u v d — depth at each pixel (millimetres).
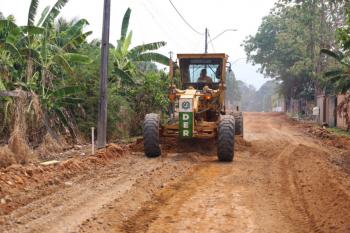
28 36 18797
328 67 42031
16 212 7852
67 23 23906
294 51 54875
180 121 14430
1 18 18719
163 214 8094
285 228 7391
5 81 17719
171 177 11336
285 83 61688
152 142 14344
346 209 8047
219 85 16234
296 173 12078
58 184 10195
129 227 7328
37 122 17109
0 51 17672
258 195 9594
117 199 8812
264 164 13664
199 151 15656
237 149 16609
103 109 16359
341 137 24297
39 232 6844
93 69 21547
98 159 13281
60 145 17844
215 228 7344
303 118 48188
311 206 8633
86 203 8523
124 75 23953
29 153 14391
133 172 11766
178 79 16672
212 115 15953
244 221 7738
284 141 21438
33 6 18656
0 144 15656
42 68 19078
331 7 41281
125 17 25328
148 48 25438
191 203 8859
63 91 18594
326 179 10758
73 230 6934
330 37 42062
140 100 24219
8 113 16172
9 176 9984
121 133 22203
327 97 37312
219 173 12062
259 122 39625
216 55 16453
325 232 7105
